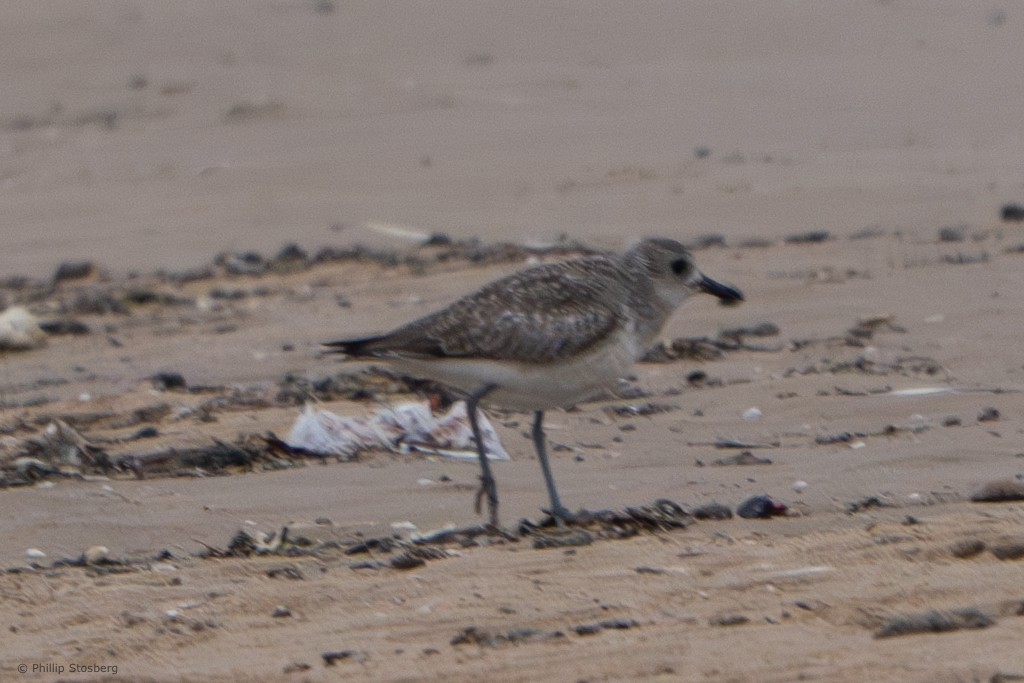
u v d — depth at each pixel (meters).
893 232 19.38
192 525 9.96
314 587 8.30
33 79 32.34
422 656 7.08
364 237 21.31
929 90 28.94
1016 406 12.19
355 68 32.09
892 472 10.45
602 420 12.55
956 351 14.16
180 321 17.72
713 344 14.84
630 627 7.28
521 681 6.65
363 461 11.55
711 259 18.50
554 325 9.72
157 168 26.33
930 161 23.73
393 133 27.59
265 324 17.19
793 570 8.02
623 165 24.59
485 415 12.61
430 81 31.08
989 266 17.17
